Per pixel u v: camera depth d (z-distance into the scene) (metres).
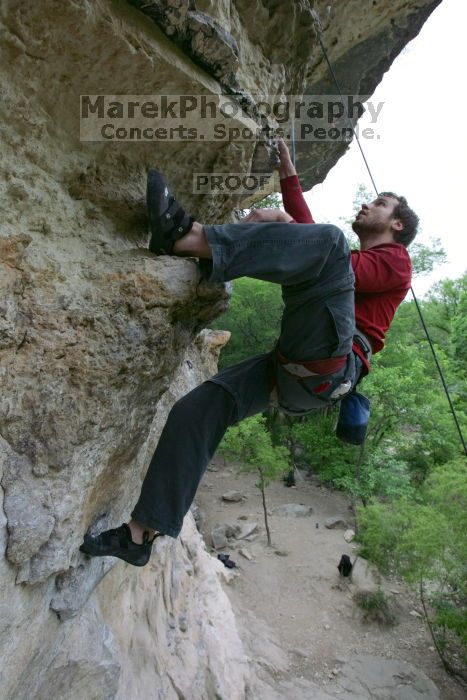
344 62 3.84
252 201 4.80
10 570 1.43
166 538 3.96
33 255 1.44
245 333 15.19
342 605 8.08
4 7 1.15
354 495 11.66
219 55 1.56
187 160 1.88
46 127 1.43
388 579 9.01
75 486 1.62
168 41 1.47
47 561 1.55
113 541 1.71
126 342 1.63
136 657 3.31
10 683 1.64
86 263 1.59
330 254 1.60
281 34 2.32
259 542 10.06
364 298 2.02
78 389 1.53
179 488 1.68
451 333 19.98
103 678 2.40
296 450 15.38
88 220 1.67
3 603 1.43
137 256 1.68
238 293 14.42
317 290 1.60
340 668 6.66
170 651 3.96
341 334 1.61
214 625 5.27
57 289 1.48
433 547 6.93
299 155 4.75
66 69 1.35
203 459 1.75
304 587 8.48
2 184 1.34
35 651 1.76
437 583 8.80
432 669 6.94
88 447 1.64
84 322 1.53
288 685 5.96
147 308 1.65
